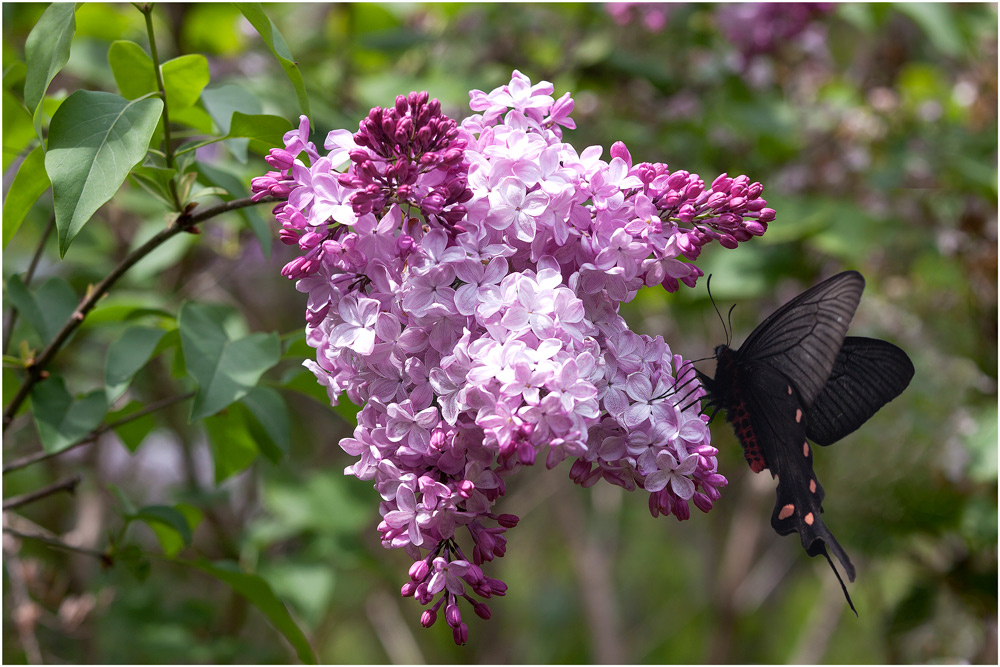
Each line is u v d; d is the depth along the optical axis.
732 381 2.02
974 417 4.79
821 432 2.05
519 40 4.66
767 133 4.55
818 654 6.82
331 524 3.84
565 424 1.58
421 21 4.63
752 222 1.71
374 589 5.95
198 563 2.68
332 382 1.82
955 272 5.16
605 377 1.72
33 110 2.05
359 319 1.71
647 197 1.74
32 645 3.29
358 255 1.69
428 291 1.67
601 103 4.89
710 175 4.72
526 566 9.97
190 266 4.55
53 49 2.04
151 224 3.58
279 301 5.71
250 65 4.24
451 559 1.71
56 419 2.41
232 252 4.00
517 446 1.55
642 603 10.09
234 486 5.29
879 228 4.45
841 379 2.04
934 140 4.94
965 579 4.84
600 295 1.76
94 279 3.58
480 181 1.70
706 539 8.13
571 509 7.37
